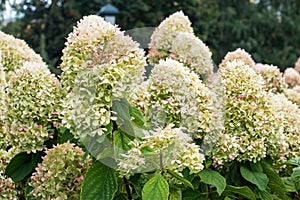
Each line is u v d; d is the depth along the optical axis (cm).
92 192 219
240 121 279
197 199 268
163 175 228
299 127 319
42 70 261
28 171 263
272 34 1470
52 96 258
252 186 284
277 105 300
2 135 286
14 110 259
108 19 687
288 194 317
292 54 1409
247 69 283
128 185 234
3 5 1249
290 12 1502
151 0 1341
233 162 283
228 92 277
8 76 349
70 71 217
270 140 285
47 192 243
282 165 299
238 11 1517
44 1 1269
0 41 357
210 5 1473
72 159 242
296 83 480
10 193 264
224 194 271
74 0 1270
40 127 258
